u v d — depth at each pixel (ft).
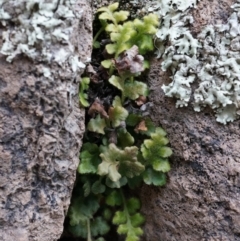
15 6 0.32
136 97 0.40
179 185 0.40
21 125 0.33
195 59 0.39
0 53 0.32
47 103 0.33
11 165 0.33
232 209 0.38
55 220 0.35
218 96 0.38
